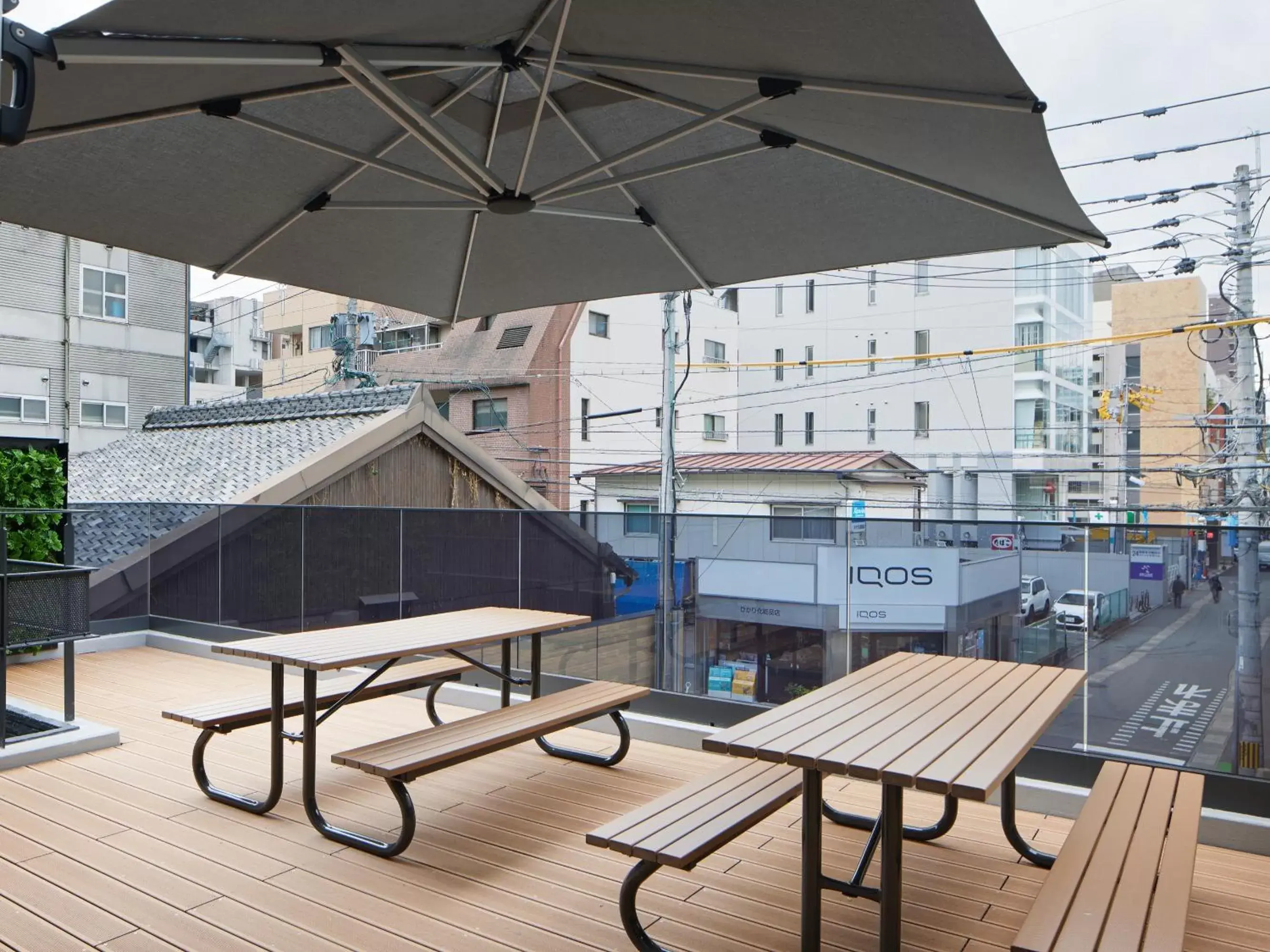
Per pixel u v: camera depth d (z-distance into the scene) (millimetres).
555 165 3201
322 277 3742
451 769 4574
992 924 2938
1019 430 27016
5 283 19672
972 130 2311
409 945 2805
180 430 16344
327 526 7055
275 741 3875
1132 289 32031
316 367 34375
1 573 4621
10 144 1539
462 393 26984
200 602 7910
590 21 2285
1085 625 4277
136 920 2947
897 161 2646
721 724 5082
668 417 14961
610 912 3041
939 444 29750
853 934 2893
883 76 2154
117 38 1771
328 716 3992
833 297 31547
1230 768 3865
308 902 3094
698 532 5387
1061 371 30469
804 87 2287
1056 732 4289
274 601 7387
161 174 2791
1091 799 2922
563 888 3221
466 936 2865
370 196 3230
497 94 2859
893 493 21453
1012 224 2930
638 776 4473
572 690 4523
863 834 3758
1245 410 12719
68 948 2756
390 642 4000
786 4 1960
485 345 27047
